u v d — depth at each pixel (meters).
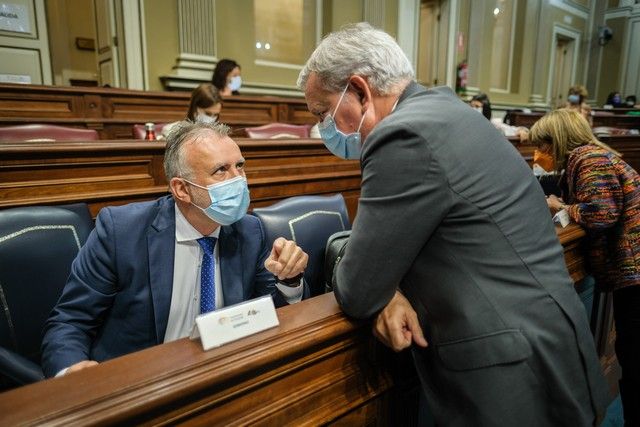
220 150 1.21
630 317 1.66
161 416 0.69
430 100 0.89
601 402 0.90
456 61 9.03
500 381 0.81
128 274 1.21
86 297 1.20
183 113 4.52
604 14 13.09
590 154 1.64
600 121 6.86
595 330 2.06
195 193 1.22
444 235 0.82
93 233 1.24
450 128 0.82
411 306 0.92
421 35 9.21
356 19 7.34
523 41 10.45
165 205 1.29
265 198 2.48
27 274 1.33
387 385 1.04
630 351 1.67
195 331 0.80
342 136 1.07
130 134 4.03
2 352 1.15
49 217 1.42
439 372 0.89
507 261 0.82
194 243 1.28
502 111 10.23
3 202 1.69
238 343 0.79
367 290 0.83
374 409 1.05
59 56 7.29
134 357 0.75
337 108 1.02
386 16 7.63
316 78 1.02
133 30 5.23
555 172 1.93
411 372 1.13
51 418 0.60
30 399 0.64
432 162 0.78
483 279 0.82
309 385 0.89
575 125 1.73
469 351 0.82
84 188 1.87
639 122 7.12
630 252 1.59
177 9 5.48
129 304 1.22
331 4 7.00
